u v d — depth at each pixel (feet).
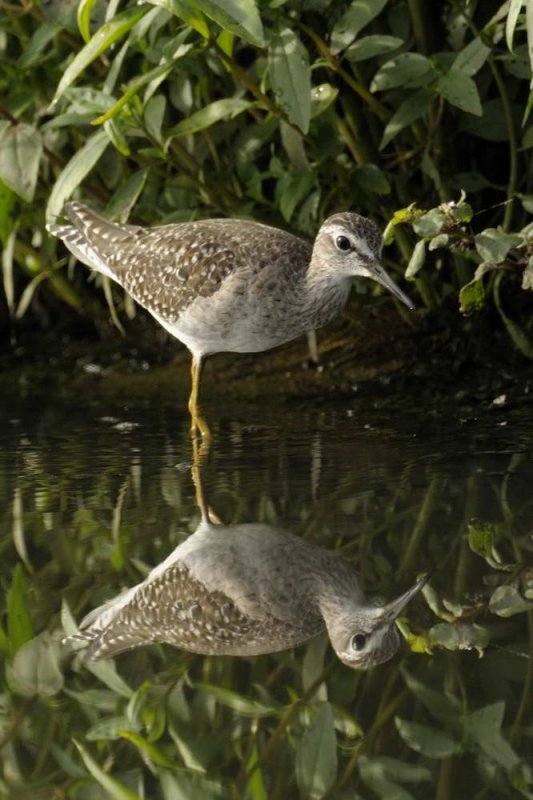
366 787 18.24
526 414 37.50
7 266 44.55
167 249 38.60
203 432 37.70
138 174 39.55
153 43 38.22
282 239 37.83
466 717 19.98
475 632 22.61
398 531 27.53
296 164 38.32
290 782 18.62
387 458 33.32
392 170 43.16
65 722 20.81
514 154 39.99
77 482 32.63
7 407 42.75
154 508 30.09
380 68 37.17
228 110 37.19
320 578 25.43
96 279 48.39
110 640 23.57
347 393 41.73
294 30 37.81
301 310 37.76
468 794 17.75
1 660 22.94
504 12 33.83
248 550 27.07
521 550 26.21
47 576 26.25
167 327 39.86
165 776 19.04
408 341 44.32
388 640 22.53
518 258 35.40
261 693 21.17
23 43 42.27
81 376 47.03
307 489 30.78
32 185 38.27
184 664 22.43
